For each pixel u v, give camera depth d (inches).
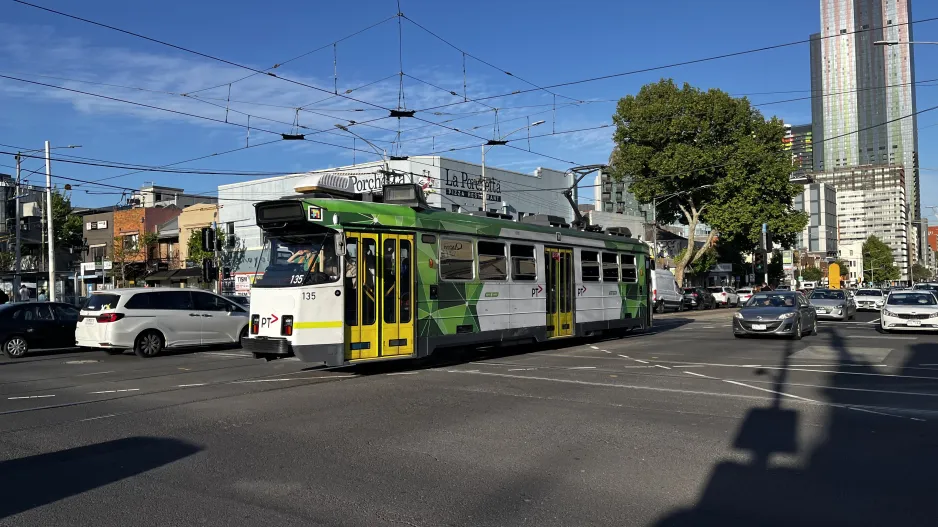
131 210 2080.5
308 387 437.4
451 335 535.5
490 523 192.2
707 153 1635.1
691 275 2618.1
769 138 1696.6
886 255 5644.7
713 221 1701.5
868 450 267.0
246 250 1796.3
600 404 367.6
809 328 785.6
